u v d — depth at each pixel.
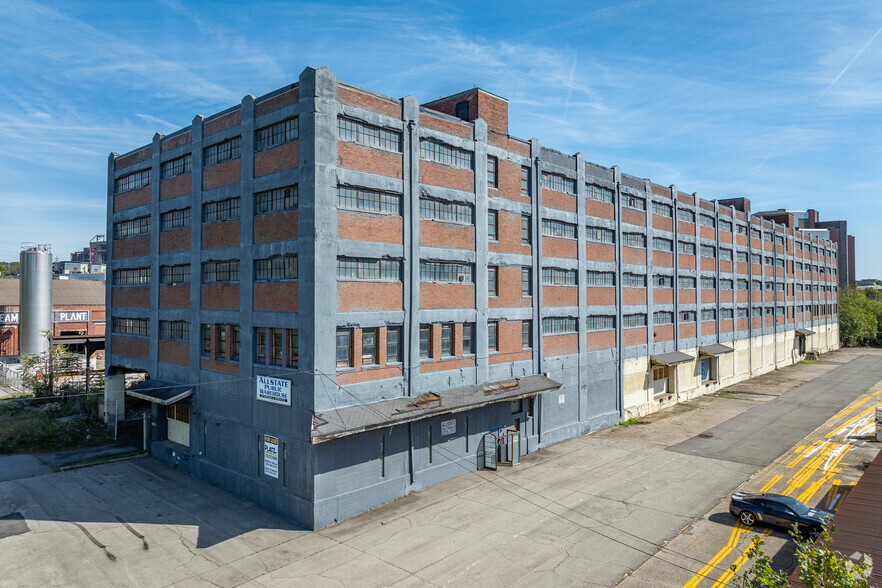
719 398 50.03
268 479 23.61
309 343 21.84
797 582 12.95
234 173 26.34
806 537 19.86
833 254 93.44
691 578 17.47
